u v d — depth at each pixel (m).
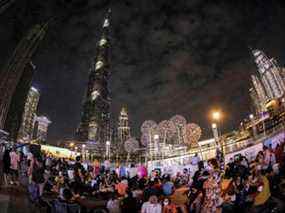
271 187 9.88
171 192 13.86
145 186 15.52
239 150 20.38
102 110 126.25
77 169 18.80
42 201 12.55
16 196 11.03
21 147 17.94
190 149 26.64
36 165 15.15
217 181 12.23
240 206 10.50
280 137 15.91
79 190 14.85
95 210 12.80
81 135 112.19
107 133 110.88
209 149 25.08
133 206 12.70
